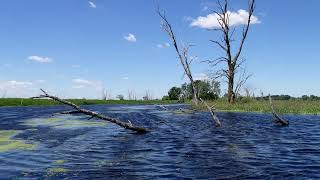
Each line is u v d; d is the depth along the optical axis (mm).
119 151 18125
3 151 17938
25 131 27875
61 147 19422
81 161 15453
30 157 16312
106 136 24531
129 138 23453
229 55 59281
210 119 39594
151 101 142125
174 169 13781
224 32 58562
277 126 30453
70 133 26438
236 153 17234
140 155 16906
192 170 13578
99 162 15234
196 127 30891
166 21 58438
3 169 13836
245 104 58469
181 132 26922
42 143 20953
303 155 16531
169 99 142000
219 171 13352
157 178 12430
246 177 12445
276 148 18672
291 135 24172
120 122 25953
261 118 39156
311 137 23031
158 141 21844
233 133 25781
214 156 16469
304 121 34688
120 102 129500
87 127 31391
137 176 12734
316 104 51750
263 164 14531
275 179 12148
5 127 31500
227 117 41188
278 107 49719
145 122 37562
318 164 14422
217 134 25297
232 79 60750
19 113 55906
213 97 87375
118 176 12766
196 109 57656
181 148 18969
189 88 117250
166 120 39844
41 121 38719
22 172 13352
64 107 85062
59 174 13055
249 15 57969
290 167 13914
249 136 23859
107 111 64438
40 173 13203
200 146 19594
